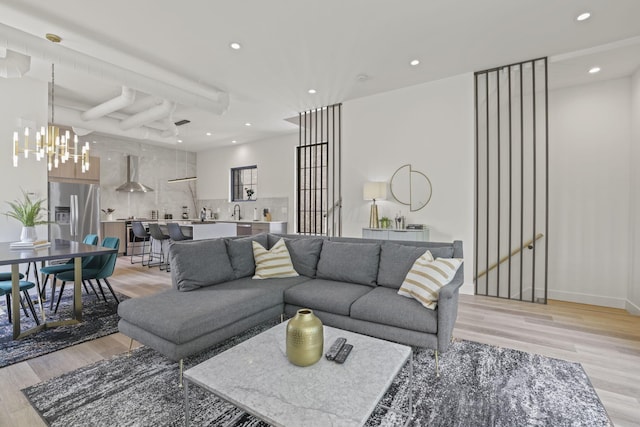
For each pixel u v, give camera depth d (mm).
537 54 3502
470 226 4023
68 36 3143
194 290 2646
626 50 3219
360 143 4867
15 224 4074
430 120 4270
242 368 1482
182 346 1982
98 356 2381
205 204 9164
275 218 7500
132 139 7898
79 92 4691
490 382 2031
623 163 3715
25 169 4156
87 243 4004
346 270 2979
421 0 2605
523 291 4195
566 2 2615
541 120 4059
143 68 3857
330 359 1549
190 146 8602
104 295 3768
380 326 2309
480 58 3613
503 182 4125
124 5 2662
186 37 3172
